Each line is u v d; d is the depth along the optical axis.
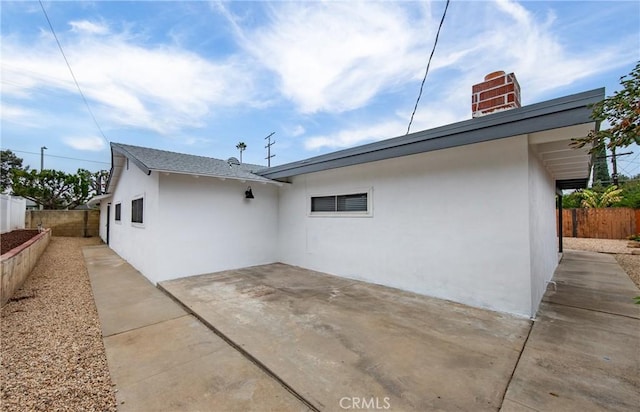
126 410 2.07
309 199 7.27
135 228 7.57
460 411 2.02
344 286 5.55
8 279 4.55
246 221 7.47
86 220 16.19
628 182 19.77
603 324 3.61
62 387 2.34
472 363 2.67
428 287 4.95
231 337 3.24
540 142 3.88
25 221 14.61
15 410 2.04
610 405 2.06
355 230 6.16
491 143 4.25
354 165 5.77
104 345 3.13
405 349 2.95
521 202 3.97
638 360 2.71
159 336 3.37
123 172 9.09
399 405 2.09
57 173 18.98
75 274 6.71
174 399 2.20
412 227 5.18
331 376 2.46
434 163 4.90
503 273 4.12
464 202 4.53
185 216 6.29
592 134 1.97
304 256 7.36
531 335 3.29
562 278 6.19
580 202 17.66
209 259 6.69
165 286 5.48
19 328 3.53
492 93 4.93
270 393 2.28
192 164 6.92
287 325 3.59
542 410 2.02
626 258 8.68
